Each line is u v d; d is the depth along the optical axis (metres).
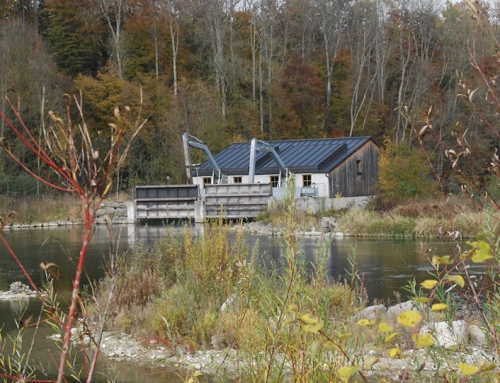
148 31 78.19
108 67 70.81
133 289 13.36
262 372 5.13
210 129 61.59
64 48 73.50
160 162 59.84
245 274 10.57
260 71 74.62
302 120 79.00
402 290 15.85
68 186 2.23
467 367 2.92
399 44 80.31
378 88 79.56
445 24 76.25
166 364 9.98
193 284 12.59
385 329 2.91
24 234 36.09
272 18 79.19
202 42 80.25
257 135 73.25
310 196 42.81
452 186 39.09
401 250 24.64
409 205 34.81
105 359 10.33
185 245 14.70
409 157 40.53
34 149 2.17
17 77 52.34
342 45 87.00
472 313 9.56
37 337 11.50
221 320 10.89
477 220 26.61
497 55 3.50
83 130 2.20
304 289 4.64
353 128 77.94
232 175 46.28
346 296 6.81
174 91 68.31
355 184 46.97
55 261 23.05
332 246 26.94
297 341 4.50
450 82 65.19
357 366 3.02
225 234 14.11
